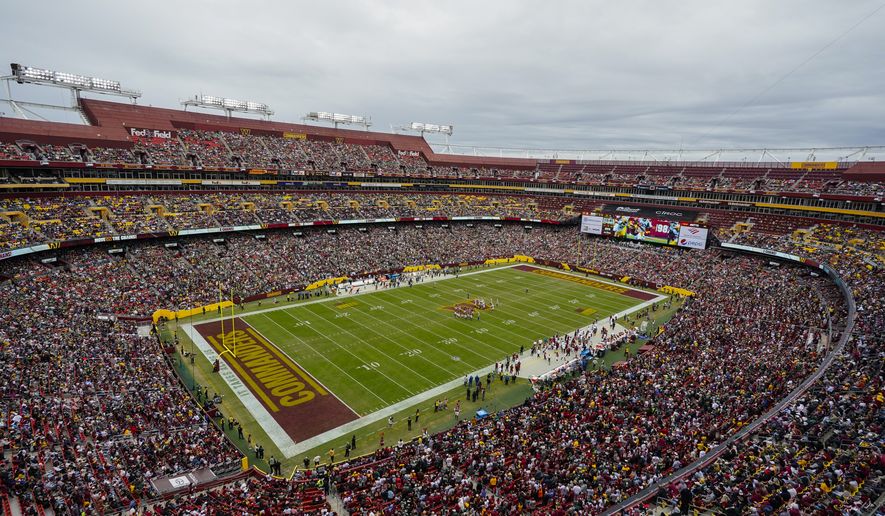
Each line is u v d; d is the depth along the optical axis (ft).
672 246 291.99
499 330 187.93
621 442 93.91
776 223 272.31
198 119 296.10
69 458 85.20
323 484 87.97
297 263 248.93
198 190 265.34
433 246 310.24
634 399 113.80
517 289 249.75
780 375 119.55
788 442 83.56
